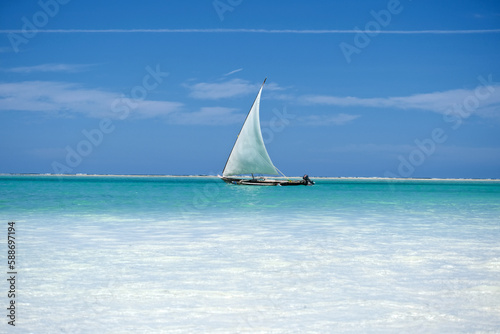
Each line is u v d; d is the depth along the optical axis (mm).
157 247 12609
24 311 6988
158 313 6902
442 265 10266
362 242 13633
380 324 6449
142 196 41719
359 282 8727
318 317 6734
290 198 40781
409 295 7848
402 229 16938
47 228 16812
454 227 17672
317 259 10930
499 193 62312
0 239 14016
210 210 25781
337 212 24828
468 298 7664
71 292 8016
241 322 6523
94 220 19734
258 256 11312
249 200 36812
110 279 8906
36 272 9492
